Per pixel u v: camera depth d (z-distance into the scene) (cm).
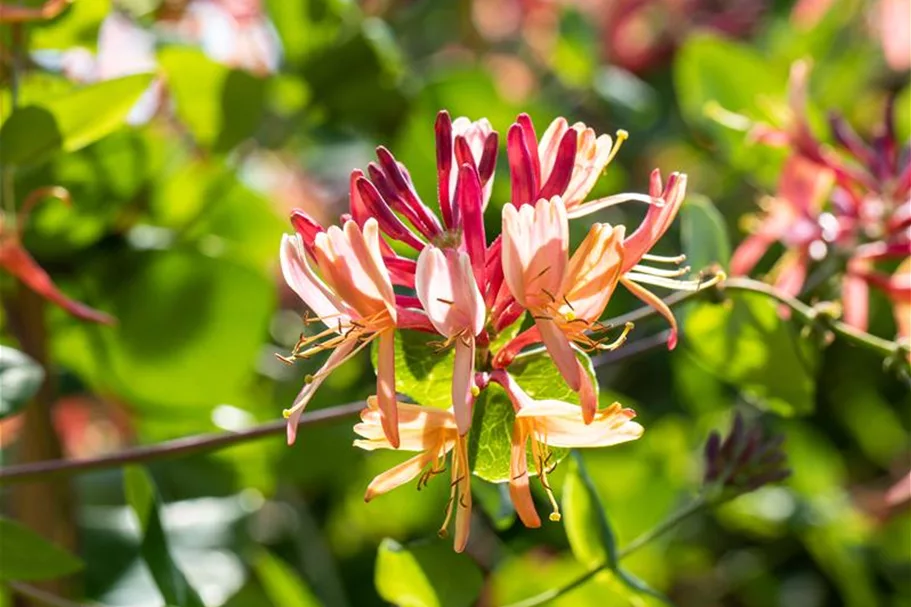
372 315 46
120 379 66
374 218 46
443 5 91
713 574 82
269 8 67
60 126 55
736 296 56
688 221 56
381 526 78
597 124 88
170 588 55
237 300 65
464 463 46
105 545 66
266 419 70
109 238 65
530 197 47
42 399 63
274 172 82
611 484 71
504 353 48
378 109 69
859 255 59
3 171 56
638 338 78
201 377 66
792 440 78
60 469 53
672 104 90
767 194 72
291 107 69
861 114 85
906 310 59
